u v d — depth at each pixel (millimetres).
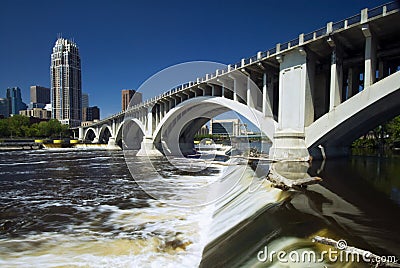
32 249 6906
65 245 7137
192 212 9742
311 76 20234
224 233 7148
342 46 19172
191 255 6441
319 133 18688
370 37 16188
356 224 6547
